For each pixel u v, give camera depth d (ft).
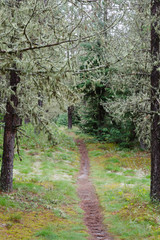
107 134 78.48
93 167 55.72
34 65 17.72
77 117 119.96
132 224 21.68
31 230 19.02
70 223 23.09
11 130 28.53
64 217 24.49
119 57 25.82
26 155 55.31
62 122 144.56
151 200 26.07
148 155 60.13
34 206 25.46
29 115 22.67
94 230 22.44
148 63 28.17
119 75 29.04
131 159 58.18
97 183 41.60
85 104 88.07
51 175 43.96
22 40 16.29
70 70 17.13
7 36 16.89
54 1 17.98
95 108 80.64
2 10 16.39
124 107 30.07
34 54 17.58
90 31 17.70
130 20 26.78
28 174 42.11
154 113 26.71
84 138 91.45
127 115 55.83
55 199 29.86
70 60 17.20
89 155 68.08
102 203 30.66
